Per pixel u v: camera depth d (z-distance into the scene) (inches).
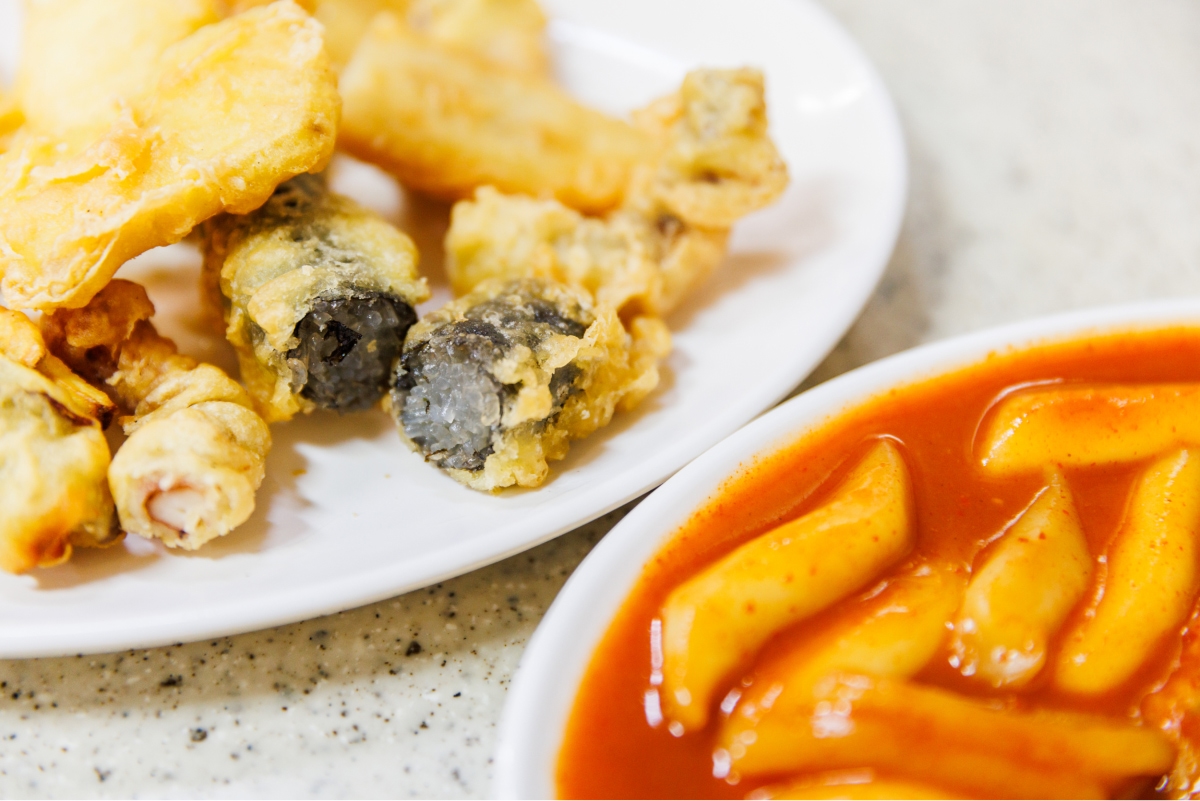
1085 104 20.4
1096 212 18.9
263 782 13.9
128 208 15.0
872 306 17.8
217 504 14.4
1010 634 13.6
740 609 13.6
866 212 17.4
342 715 14.2
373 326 15.5
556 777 13.2
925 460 14.9
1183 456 14.7
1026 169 19.4
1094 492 14.7
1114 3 22.2
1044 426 14.7
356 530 14.9
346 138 17.6
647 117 18.3
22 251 15.0
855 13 21.8
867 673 13.4
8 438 14.3
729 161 17.1
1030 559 13.9
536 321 15.6
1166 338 15.5
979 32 21.5
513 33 18.9
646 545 14.0
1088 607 14.0
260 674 14.4
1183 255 18.5
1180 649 13.9
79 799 13.8
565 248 17.0
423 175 17.8
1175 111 20.3
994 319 17.7
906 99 20.3
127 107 15.6
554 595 15.0
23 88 16.9
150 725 14.1
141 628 13.8
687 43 19.4
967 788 13.2
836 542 13.9
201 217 15.3
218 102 15.5
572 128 17.9
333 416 16.0
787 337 16.2
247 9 17.2
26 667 14.4
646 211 17.4
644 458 15.1
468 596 15.0
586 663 13.6
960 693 13.6
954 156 19.6
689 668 13.4
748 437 14.6
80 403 14.8
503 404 15.0
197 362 16.0
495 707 14.3
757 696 13.5
